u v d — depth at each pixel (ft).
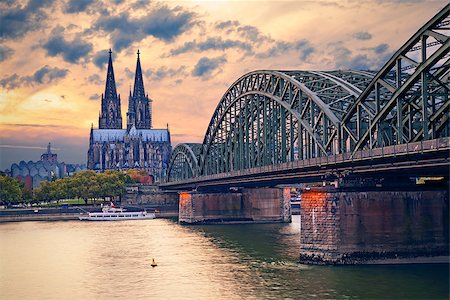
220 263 310.65
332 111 325.83
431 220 273.95
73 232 530.68
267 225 565.12
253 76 442.91
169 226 586.45
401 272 256.52
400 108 247.29
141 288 257.55
